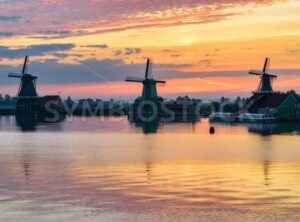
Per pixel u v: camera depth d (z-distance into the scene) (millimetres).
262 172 45062
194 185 38750
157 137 93062
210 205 32438
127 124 148125
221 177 42375
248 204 32562
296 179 41062
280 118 136500
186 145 74500
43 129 123750
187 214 30438
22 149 70188
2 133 108812
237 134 97188
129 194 35594
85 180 41250
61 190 37094
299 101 140750
